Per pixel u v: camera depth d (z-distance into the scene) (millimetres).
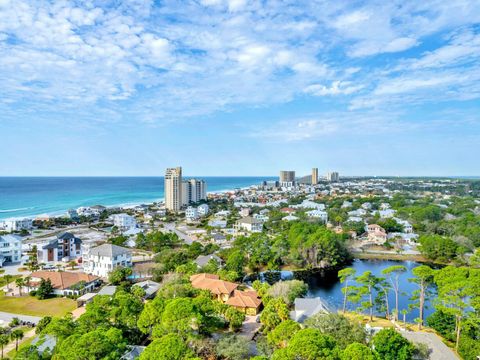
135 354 53250
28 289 96688
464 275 72375
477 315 63156
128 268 107438
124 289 89500
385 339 54000
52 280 97562
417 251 151750
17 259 135625
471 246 144125
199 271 109250
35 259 129250
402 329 70250
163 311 58156
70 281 98500
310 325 59938
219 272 106000
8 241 134500
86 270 118375
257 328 73875
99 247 118750
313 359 41219
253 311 82250
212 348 57156
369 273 83562
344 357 42031
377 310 83062
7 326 73812
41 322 68188
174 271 110875
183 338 53125
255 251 127688
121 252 117500
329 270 127000
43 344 55219
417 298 83438
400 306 89062
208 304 61594
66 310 83562
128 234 184500
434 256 137500
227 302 84812
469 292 62688
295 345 42594
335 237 138875
